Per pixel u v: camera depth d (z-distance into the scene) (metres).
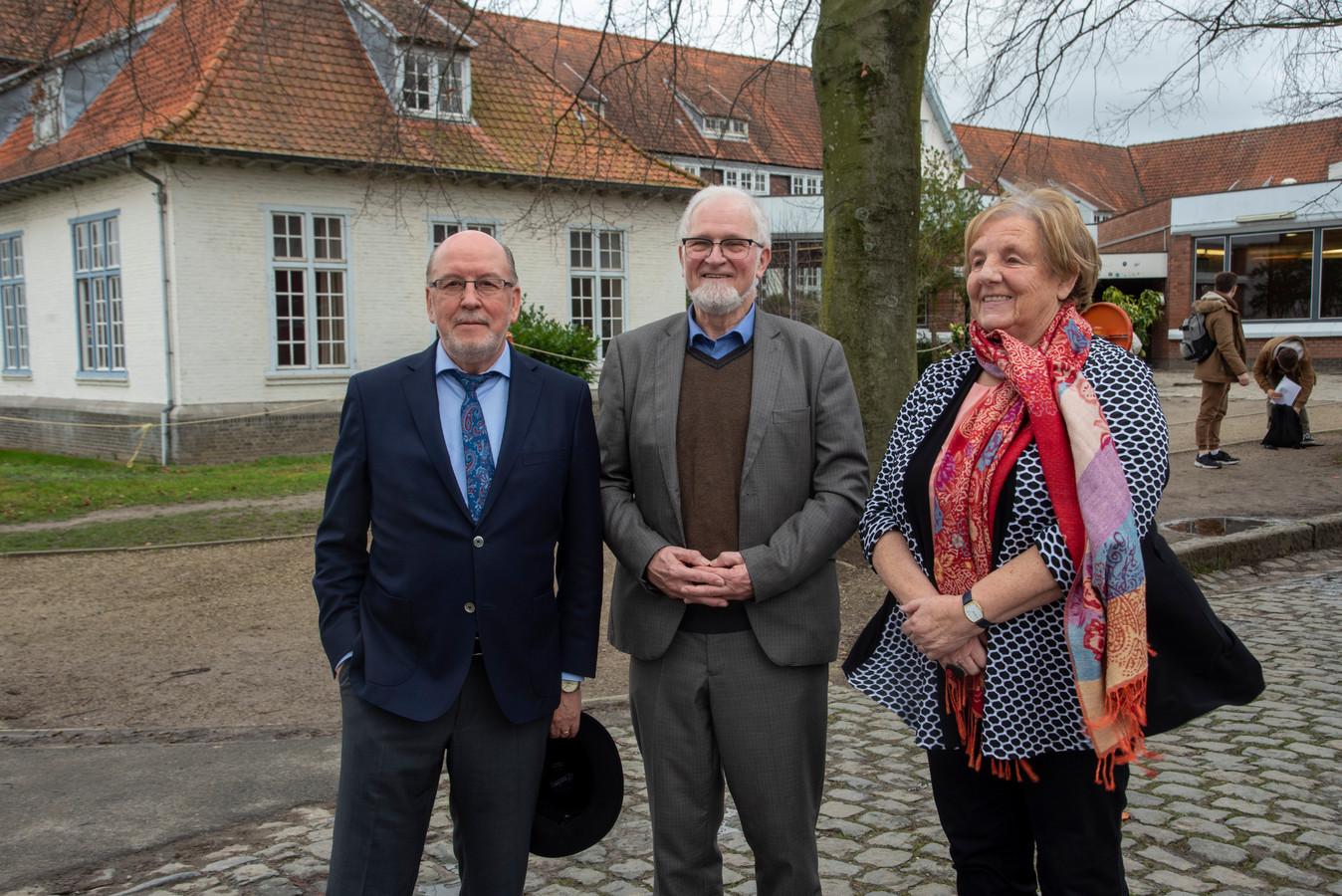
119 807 3.57
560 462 2.40
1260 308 26.88
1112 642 1.86
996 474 2.04
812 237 24.28
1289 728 4.07
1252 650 5.15
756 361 2.48
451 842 3.33
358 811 2.28
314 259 15.25
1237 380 10.30
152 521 9.32
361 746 2.28
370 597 2.34
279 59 15.16
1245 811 3.31
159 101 14.93
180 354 14.13
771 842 2.43
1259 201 26.34
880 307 6.41
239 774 3.88
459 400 2.40
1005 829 2.22
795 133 29.28
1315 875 2.89
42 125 16.53
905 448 2.28
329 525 2.40
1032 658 2.01
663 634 2.43
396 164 12.34
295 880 3.04
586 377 16.42
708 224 2.43
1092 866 2.04
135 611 6.37
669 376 2.50
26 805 3.58
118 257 15.09
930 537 2.19
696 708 2.43
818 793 2.53
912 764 3.87
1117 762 1.92
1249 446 12.00
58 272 16.50
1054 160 39.09
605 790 2.53
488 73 17.62
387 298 15.96
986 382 2.22
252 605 6.50
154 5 17.78
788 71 9.66
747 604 2.38
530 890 2.99
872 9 6.21
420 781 2.30
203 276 14.23
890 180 6.32
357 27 16.14
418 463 2.30
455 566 2.28
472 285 2.30
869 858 3.11
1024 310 2.11
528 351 16.03
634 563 2.41
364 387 2.40
